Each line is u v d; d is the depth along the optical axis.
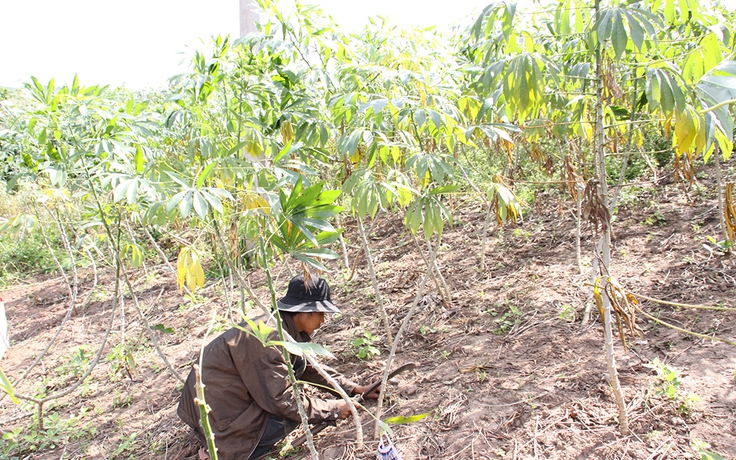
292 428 2.60
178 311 4.94
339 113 2.52
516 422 2.37
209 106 3.16
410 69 2.73
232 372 2.46
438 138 2.83
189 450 2.84
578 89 2.63
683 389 2.29
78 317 5.43
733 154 4.86
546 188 5.16
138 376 3.83
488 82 1.77
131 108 2.62
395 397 2.78
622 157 5.12
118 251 2.98
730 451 1.92
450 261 4.44
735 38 2.38
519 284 3.71
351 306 4.07
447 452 2.30
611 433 2.16
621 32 1.49
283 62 2.89
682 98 1.43
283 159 2.48
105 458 2.93
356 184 2.41
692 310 2.85
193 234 3.81
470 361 2.93
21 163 3.34
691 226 3.84
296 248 1.62
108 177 2.20
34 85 2.35
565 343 2.86
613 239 3.98
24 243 7.75
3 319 4.75
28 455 3.08
